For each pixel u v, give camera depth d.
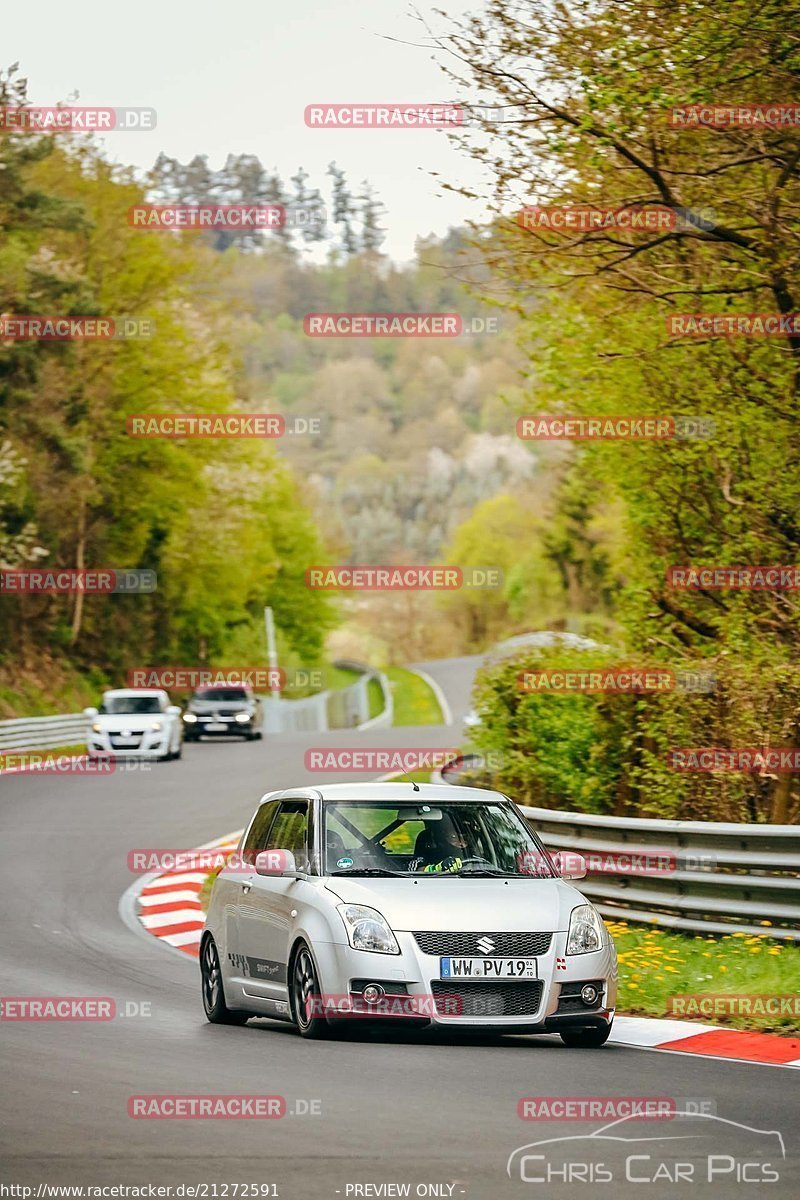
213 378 129.75
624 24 38.56
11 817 60.38
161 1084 19.23
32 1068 20.47
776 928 29.64
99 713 86.50
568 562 194.00
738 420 43.62
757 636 42.16
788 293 42.44
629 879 33.62
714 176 42.06
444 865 24.42
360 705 162.62
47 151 108.00
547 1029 22.34
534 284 44.44
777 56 38.28
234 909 25.84
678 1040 23.95
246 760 83.94
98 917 40.12
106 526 128.50
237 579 146.88
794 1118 17.61
